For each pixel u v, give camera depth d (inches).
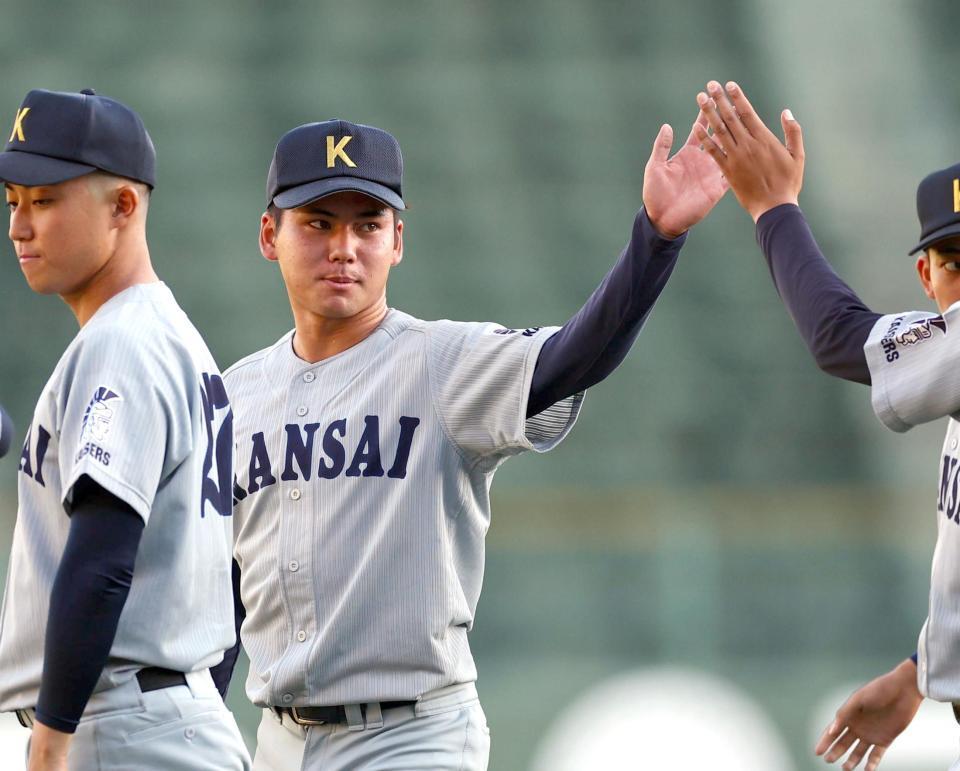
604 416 1563.7
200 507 361.7
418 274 1727.4
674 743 1214.9
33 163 349.7
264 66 1975.9
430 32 2030.0
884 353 364.2
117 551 326.6
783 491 1493.6
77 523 326.6
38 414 353.4
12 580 354.3
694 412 1572.3
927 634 426.6
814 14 2023.9
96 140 355.6
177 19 2027.6
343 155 454.9
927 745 1064.2
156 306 363.3
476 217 1803.6
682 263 1738.4
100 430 333.4
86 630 320.8
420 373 454.0
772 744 1208.8
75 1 2031.3
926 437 1542.8
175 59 1974.7
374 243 462.0
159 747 345.7
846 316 373.4
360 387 462.0
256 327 1651.1
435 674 443.5
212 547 367.6
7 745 1012.5
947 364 354.6
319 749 451.8
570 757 1200.2
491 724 1237.7
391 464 450.0
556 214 1808.6
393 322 470.6
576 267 1742.1
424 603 442.9
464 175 1857.8
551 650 1282.0
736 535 1437.0
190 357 362.0
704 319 1683.1
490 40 2025.1
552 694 1252.5
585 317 415.2
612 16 2034.9
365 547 447.8
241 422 478.0
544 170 1863.9
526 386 426.6
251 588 468.4
